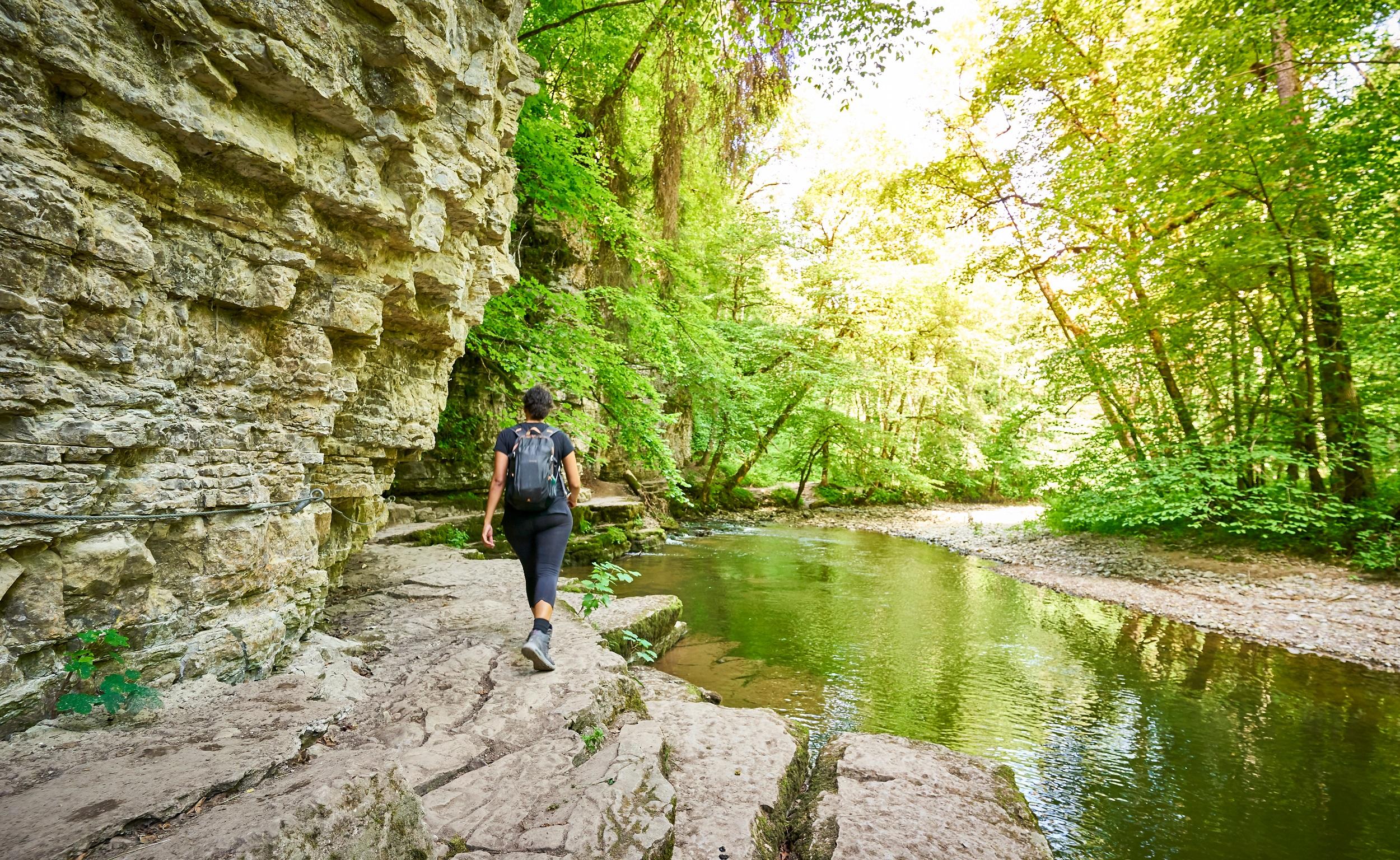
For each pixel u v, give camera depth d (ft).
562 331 34.91
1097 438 47.37
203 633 9.64
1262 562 37.35
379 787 6.42
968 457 102.94
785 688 18.97
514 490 12.44
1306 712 18.61
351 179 11.44
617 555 38.65
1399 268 34.37
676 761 10.71
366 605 16.56
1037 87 47.65
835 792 10.48
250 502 10.51
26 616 7.36
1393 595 30.63
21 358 7.18
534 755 9.14
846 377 75.77
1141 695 19.75
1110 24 44.57
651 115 49.06
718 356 51.98
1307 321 36.99
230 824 5.27
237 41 8.89
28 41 6.93
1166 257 39.14
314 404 12.13
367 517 16.74
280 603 11.41
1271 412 39.78
